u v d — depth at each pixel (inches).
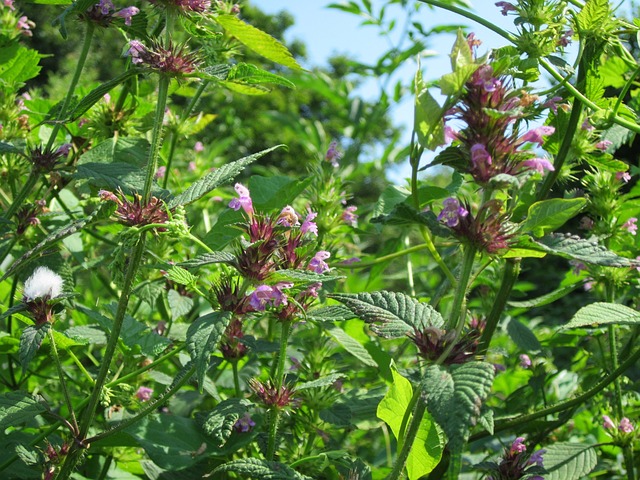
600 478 41.0
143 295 35.7
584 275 38.6
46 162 33.4
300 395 33.2
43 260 34.0
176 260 37.1
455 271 38.8
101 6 30.0
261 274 26.7
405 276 45.6
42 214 35.1
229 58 36.0
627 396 38.6
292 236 28.4
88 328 33.2
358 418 35.3
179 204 27.7
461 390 23.3
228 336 31.9
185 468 31.9
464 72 25.1
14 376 37.9
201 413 32.1
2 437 31.8
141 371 32.2
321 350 35.0
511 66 30.2
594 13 33.4
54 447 30.0
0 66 38.3
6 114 38.0
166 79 27.8
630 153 61.7
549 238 25.8
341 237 39.2
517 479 30.5
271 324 36.9
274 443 30.1
